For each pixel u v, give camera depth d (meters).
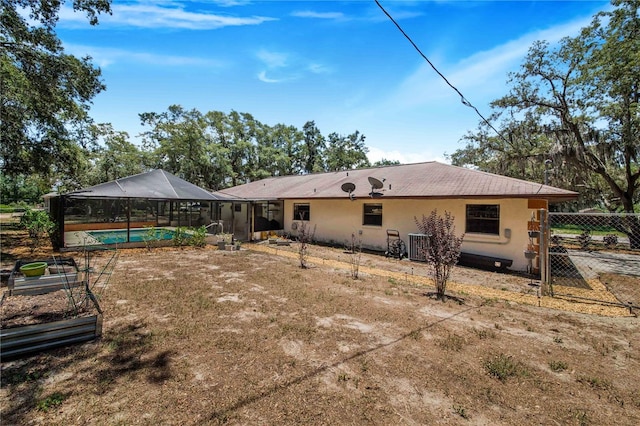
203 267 8.97
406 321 4.91
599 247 15.72
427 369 3.47
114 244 12.09
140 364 3.46
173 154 28.91
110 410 2.68
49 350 3.72
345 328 4.60
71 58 12.29
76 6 10.53
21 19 10.56
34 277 5.96
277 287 6.87
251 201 15.60
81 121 17.50
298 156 42.81
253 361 3.58
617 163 16.55
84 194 11.38
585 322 5.04
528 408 2.83
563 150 16.09
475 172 11.87
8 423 2.50
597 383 3.23
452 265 6.31
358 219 13.69
